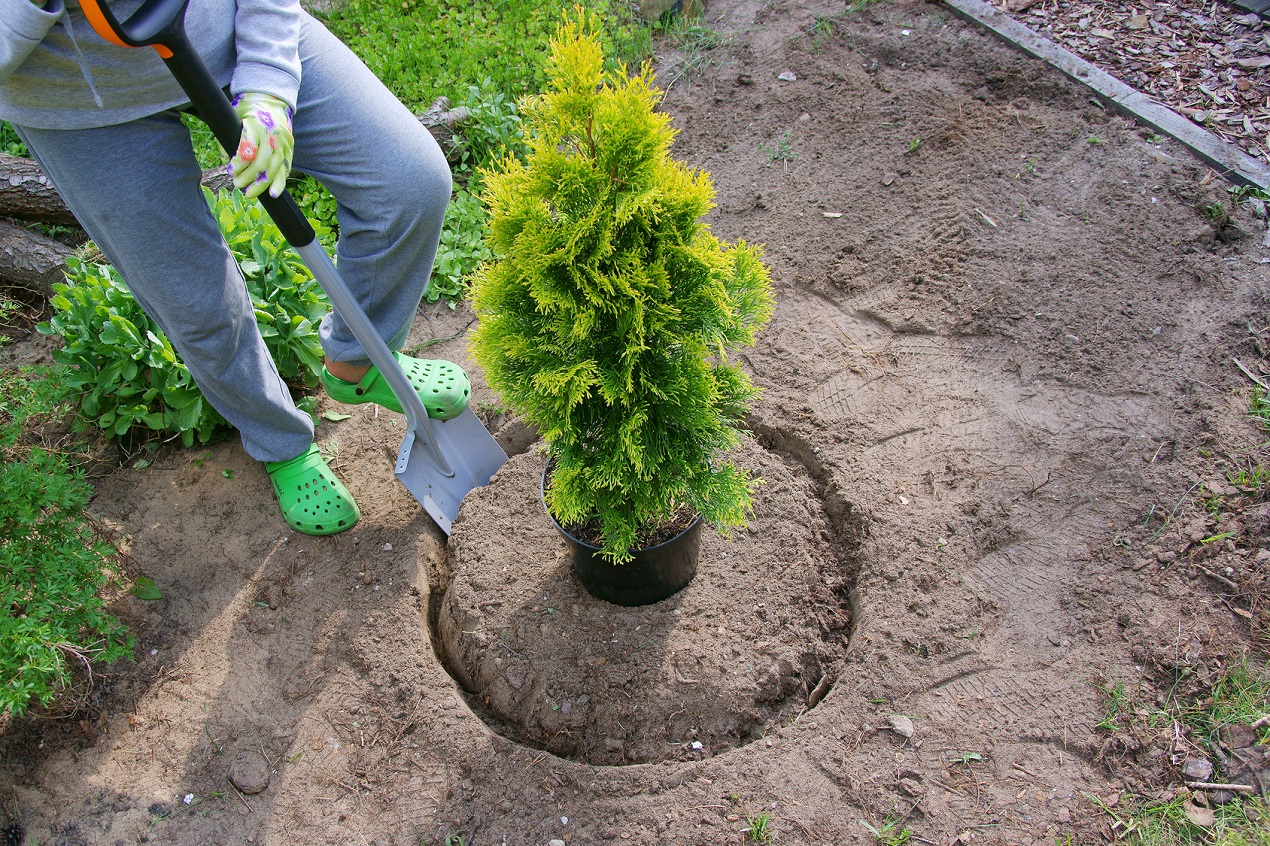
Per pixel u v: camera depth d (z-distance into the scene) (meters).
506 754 2.53
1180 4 4.76
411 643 2.82
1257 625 2.57
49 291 3.92
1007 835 2.25
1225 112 4.14
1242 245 3.62
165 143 2.29
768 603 2.80
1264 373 3.20
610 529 2.47
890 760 2.41
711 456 2.57
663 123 2.09
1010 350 3.43
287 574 3.06
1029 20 4.84
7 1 1.77
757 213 4.14
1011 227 3.85
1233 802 2.27
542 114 2.16
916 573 2.79
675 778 2.43
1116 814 2.27
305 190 4.23
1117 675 2.53
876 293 3.73
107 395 3.48
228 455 3.46
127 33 1.72
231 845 2.44
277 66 2.17
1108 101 4.25
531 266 2.10
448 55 4.89
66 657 2.67
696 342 2.25
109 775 2.60
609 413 2.37
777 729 2.54
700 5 5.30
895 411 3.30
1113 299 3.52
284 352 3.53
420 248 2.75
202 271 2.50
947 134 4.29
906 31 4.89
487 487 3.16
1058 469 3.03
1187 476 2.94
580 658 2.72
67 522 2.66
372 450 3.45
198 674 2.82
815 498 3.11
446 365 3.21
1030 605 2.71
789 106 4.62
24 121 2.10
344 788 2.53
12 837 2.49
